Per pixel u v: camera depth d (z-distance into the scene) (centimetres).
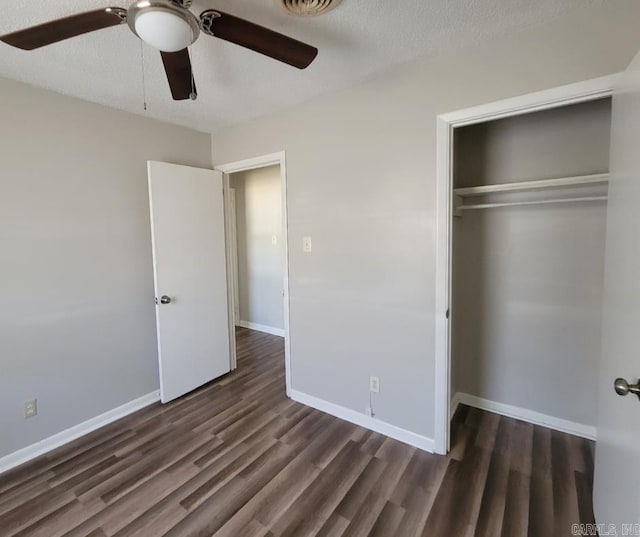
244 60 187
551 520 158
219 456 210
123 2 141
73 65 188
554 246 225
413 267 209
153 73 198
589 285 216
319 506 170
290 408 269
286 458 207
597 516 150
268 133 273
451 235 199
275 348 414
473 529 154
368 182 222
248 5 143
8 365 205
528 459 202
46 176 217
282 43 135
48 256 220
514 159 233
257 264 488
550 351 231
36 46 129
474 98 180
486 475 189
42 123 215
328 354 255
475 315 258
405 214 209
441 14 152
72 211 230
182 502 173
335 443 222
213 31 127
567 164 216
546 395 235
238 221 502
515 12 151
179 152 295
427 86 194
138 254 270
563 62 157
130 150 261
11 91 202
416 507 168
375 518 162
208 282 307
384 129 212
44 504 174
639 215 110
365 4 144
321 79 212
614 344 132
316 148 245
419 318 210
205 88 222
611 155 146
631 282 115
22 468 202
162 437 232
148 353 280
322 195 245
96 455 213
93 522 162
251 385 311
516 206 235
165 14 112
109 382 254
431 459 204
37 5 140
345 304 242
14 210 204
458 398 269
